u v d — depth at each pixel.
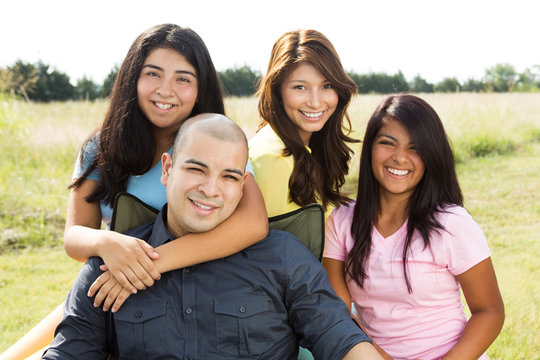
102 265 1.85
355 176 6.77
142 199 2.29
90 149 2.35
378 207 2.17
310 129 2.60
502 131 9.40
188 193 1.78
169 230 1.98
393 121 2.06
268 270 1.86
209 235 1.84
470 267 1.98
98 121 2.51
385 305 2.10
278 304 1.86
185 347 1.80
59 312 2.22
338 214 2.29
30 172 7.01
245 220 1.88
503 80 27.17
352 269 2.15
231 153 1.78
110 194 2.28
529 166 7.80
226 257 1.89
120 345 1.82
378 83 21.38
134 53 2.22
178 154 1.81
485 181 7.09
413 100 2.08
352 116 11.34
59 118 9.64
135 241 1.82
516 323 3.35
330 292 1.87
